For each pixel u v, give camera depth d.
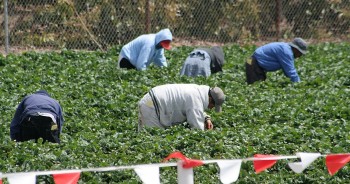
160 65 51.62
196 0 69.12
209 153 32.44
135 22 66.12
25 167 29.45
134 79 48.78
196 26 69.31
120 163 30.47
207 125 35.38
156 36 50.59
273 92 46.16
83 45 64.38
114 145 33.25
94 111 40.25
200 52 48.72
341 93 46.22
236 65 56.19
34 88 45.06
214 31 70.00
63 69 52.38
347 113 40.88
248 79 49.12
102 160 30.95
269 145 33.56
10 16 62.00
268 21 72.25
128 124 37.75
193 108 33.75
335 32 75.12
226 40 70.56
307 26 74.00
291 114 40.38
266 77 50.56
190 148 32.75
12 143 32.16
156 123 34.47
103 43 65.06
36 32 62.88
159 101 34.03
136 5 66.06
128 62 50.94
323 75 52.88
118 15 65.50
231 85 47.84
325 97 45.03
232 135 35.09
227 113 39.69
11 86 45.81
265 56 48.69
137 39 50.97
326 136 35.81
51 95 43.19
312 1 73.94
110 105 41.12
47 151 31.58
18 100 42.38
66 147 32.25
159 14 67.50
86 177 28.88
